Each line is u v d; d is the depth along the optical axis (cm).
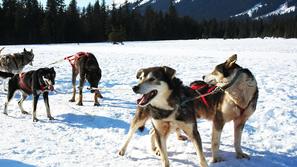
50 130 716
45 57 2212
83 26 7088
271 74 1548
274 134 700
